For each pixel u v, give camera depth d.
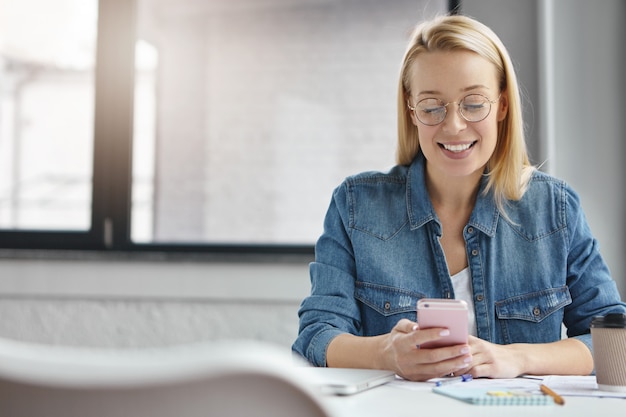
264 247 2.50
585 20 2.37
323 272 1.42
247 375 0.40
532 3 2.44
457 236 1.42
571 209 1.42
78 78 2.85
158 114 3.05
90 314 2.47
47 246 2.59
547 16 2.38
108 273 2.47
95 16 2.83
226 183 3.02
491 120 1.31
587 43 2.37
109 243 2.57
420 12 2.80
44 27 2.87
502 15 2.45
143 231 2.90
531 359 1.12
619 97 2.36
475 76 1.29
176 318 2.45
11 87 2.86
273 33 3.05
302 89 2.99
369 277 1.40
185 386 0.39
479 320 1.36
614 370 0.91
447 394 0.85
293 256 2.44
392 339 1.09
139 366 0.39
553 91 2.37
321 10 2.98
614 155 2.36
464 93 1.30
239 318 2.43
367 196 1.46
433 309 1.02
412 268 1.40
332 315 1.35
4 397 0.39
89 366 0.39
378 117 2.89
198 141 3.05
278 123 3.01
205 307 2.44
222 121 3.06
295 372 0.41
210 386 0.39
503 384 0.97
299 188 2.96
